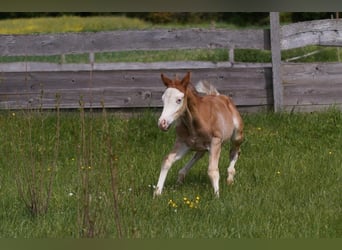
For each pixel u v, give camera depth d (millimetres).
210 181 10953
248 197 10141
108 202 8914
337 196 10320
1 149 12656
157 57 25969
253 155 12859
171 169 11852
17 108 15406
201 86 11672
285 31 15617
